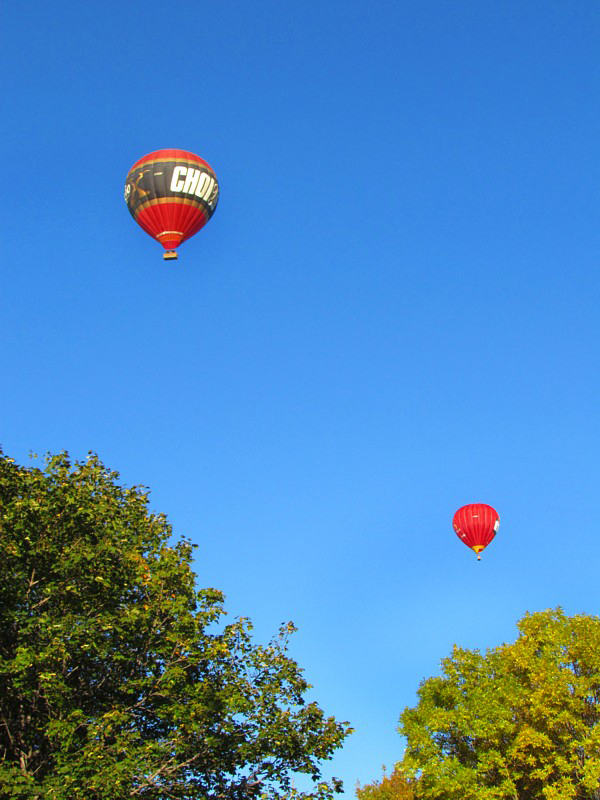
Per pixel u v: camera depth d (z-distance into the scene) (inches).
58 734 792.9
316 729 897.5
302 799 841.5
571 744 1252.5
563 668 1328.7
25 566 875.4
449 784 1293.1
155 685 883.4
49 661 807.1
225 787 876.0
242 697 863.7
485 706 1337.4
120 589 907.4
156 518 1059.3
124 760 761.0
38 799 744.3
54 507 891.4
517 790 1334.9
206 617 914.1
